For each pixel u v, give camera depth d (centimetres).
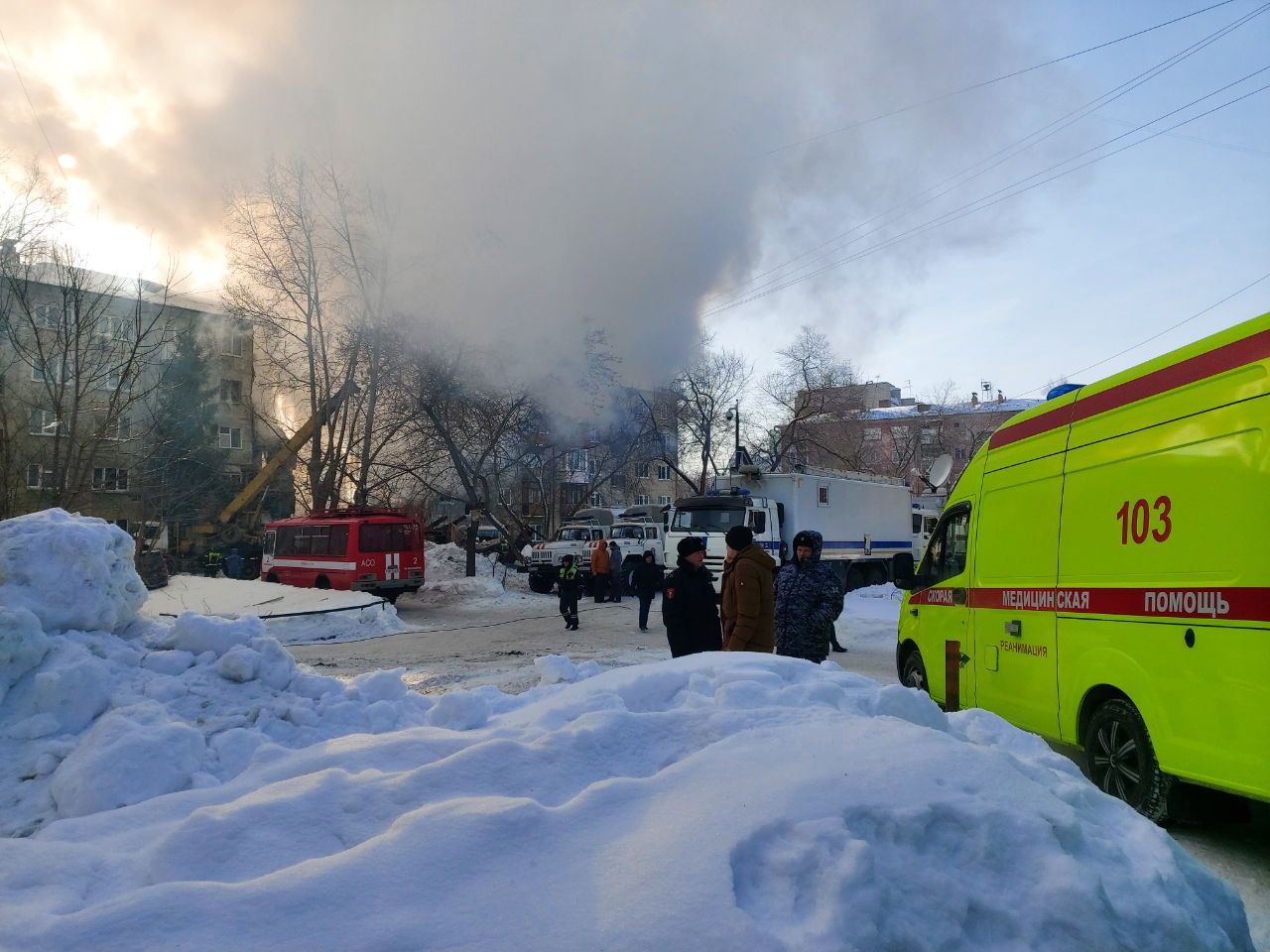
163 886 214
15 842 258
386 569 2259
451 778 268
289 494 3731
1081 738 532
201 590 2022
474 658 1299
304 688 478
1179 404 464
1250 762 399
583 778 276
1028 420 630
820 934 198
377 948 198
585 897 211
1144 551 477
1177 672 445
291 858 240
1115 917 223
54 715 416
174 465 3155
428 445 3134
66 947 198
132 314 2998
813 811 231
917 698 338
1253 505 407
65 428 2475
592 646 1455
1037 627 579
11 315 2353
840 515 2336
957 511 730
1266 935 354
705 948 194
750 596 589
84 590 481
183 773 367
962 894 218
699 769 262
